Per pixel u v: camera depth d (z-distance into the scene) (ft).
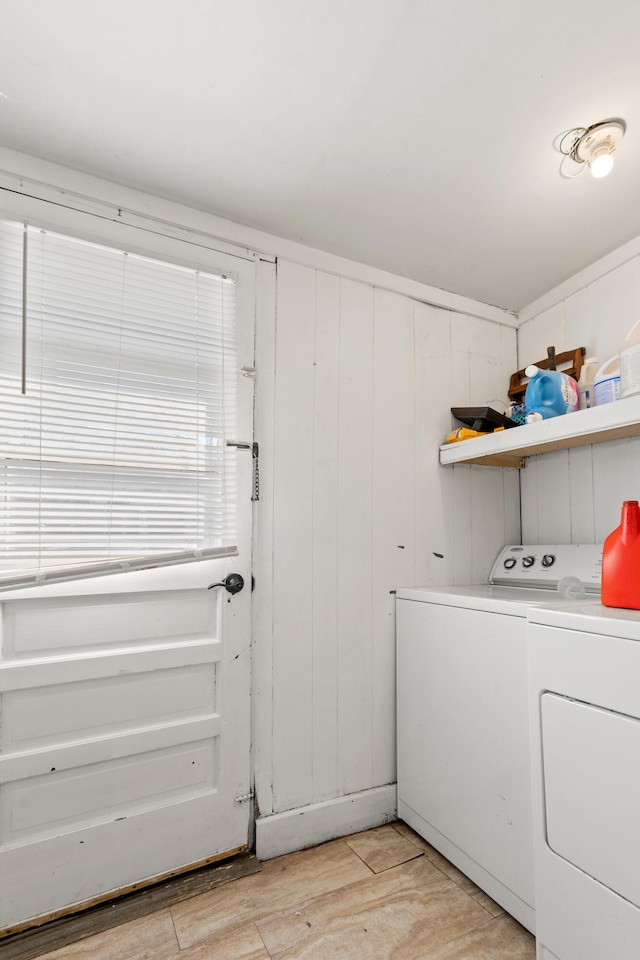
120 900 4.57
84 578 4.58
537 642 3.99
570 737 3.64
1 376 4.45
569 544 6.62
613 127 4.32
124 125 4.35
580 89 4.00
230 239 5.63
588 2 3.33
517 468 7.48
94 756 4.56
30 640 4.44
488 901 4.64
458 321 7.25
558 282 6.95
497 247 6.14
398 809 6.02
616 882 3.24
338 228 5.79
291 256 5.99
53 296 4.71
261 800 5.30
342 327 6.30
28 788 4.33
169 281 5.29
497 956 4.05
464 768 5.01
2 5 3.34
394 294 6.75
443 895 4.72
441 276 6.78
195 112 4.22
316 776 5.63
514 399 7.50
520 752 4.37
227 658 5.22
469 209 5.45
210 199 5.32
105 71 3.83
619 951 3.19
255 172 4.93
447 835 5.18
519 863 4.30
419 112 4.22
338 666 5.88
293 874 4.99
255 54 3.70
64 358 4.72
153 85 3.95
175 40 3.59
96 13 3.40
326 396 6.11
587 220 5.63
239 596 5.35
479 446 6.22
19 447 4.48
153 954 4.04
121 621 4.81
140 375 5.07
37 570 4.43
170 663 4.96
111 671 4.69
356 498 6.19
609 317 6.25
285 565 5.66
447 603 5.40
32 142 4.54
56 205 4.77
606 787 3.35
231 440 5.44
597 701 3.45
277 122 4.33
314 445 5.97
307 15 3.42
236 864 5.07
